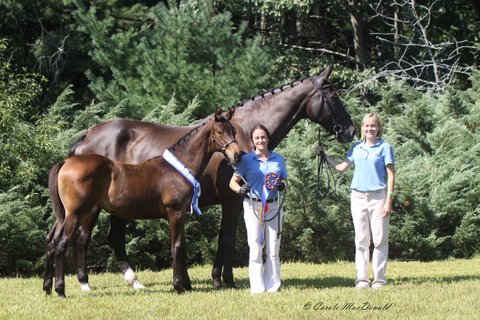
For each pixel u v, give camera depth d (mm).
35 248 14188
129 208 9461
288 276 12242
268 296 9148
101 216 14180
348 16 27453
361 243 9898
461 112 19875
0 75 15117
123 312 8195
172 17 20938
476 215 15531
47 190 14445
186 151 9609
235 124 10297
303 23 27578
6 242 13922
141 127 10859
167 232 14852
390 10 26234
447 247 15805
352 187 9875
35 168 14039
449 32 26953
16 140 13852
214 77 19953
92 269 14953
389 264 14055
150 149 10539
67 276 13070
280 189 9508
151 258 15062
